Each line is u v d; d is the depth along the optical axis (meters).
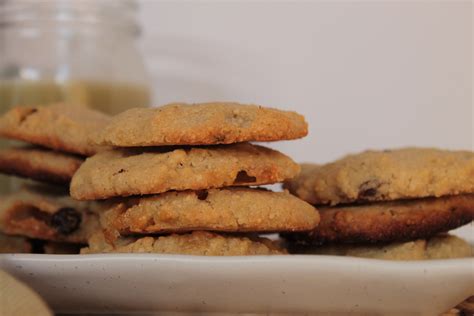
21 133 0.46
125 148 0.41
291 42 0.70
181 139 0.38
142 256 0.36
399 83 0.70
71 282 0.37
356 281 0.36
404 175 0.41
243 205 0.38
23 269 0.37
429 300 0.37
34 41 0.57
